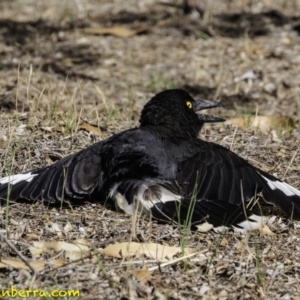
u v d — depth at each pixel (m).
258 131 13.86
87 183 10.09
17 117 12.94
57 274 8.43
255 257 9.05
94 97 15.95
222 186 9.75
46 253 8.89
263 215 10.26
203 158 9.96
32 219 9.84
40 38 19.61
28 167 11.27
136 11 21.91
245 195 9.74
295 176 11.56
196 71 18.27
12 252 8.88
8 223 9.65
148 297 8.06
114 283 8.25
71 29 20.44
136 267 8.70
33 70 17.41
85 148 11.35
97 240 9.31
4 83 16.12
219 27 20.92
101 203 10.25
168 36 20.30
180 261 8.85
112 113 14.43
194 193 9.58
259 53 19.33
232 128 13.93
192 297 8.24
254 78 17.91
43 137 12.24
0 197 10.17
